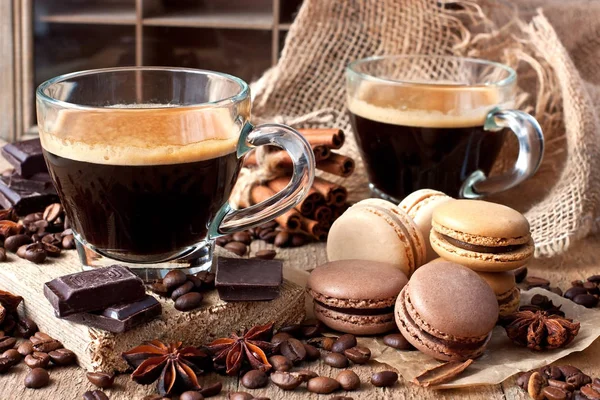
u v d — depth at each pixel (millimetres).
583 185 669
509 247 561
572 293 597
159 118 524
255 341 532
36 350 529
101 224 543
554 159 756
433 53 775
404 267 582
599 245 679
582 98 704
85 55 1010
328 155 683
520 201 727
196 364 522
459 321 522
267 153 674
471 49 774
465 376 522
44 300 542
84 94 568
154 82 578
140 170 525
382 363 538
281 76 773
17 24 950
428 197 615
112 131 523
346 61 778
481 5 790
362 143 687
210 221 559
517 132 656
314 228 670
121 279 521
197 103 580
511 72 687
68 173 534
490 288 538
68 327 529
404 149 668
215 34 1008
